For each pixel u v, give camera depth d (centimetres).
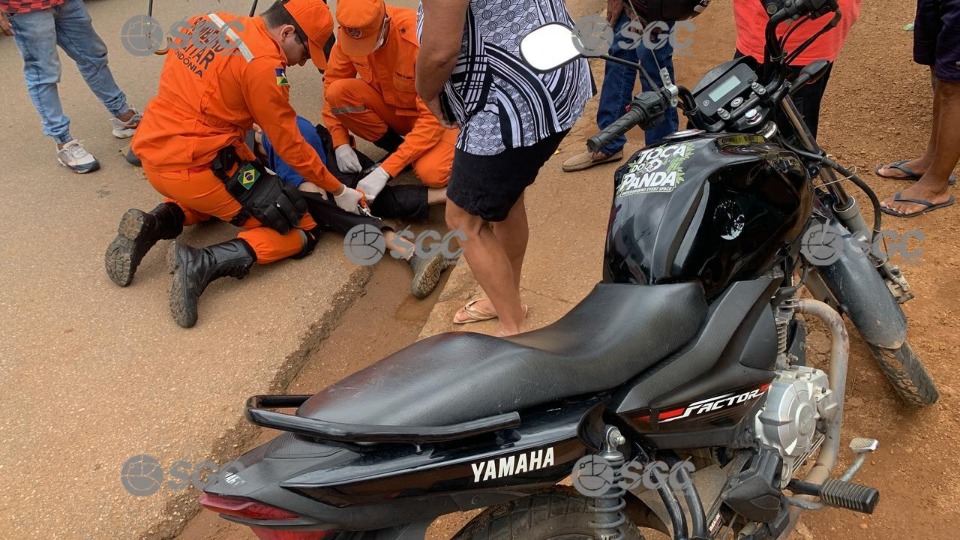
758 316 172
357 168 384
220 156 321
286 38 332
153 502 242
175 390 288
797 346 208
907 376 228
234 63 298
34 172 436
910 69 448
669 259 162
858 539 214
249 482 124
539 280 324
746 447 177
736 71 190
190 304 314
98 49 427
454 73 221
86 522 238
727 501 165
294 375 304
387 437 121
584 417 140
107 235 378
